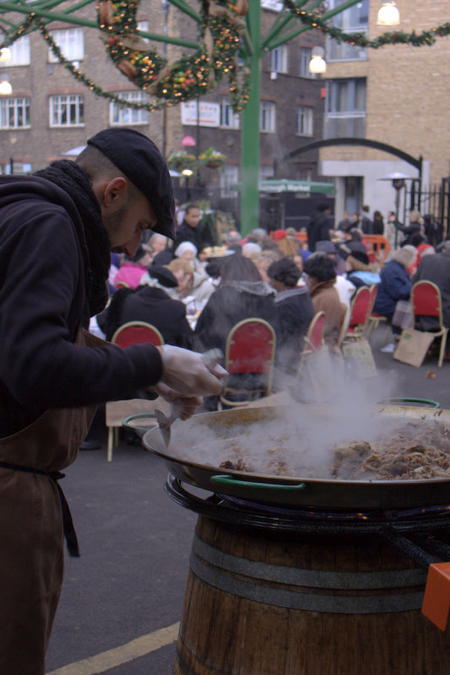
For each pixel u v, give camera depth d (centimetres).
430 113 2466
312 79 3416
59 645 286
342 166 2683
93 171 161
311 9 930
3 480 157
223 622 177
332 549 167
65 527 183
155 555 363
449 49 2408
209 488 174
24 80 3125
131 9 765
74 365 137
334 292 640
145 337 497
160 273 528
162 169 164
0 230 143
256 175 1106
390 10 877
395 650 169
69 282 143
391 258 941
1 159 3228
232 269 518
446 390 730
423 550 159
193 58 809
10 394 155
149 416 215
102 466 503
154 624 302
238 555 175
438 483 158
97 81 2950
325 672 167
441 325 858
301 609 168
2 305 138
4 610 159
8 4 985
